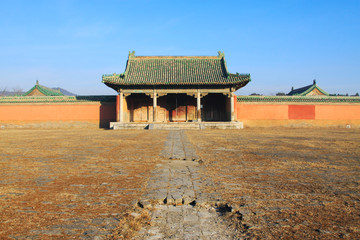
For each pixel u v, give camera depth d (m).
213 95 48.78
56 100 47.09
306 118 46.03
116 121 45.53
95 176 10.38
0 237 5.46
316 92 54.97
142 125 40.91
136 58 47.53
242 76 39.97
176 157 14.35
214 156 14.70
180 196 7.89
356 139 24.39
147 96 48.97
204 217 6.66
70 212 6.82
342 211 6.80
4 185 9.16
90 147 18.45
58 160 13.60
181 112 48.81
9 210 6.94
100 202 7.54
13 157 14.43
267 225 6.00
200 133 31.50
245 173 10.85
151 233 5.78
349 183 9.36
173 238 5.55
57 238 5.45
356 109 46.38
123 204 7.38
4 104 47.12
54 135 29.06
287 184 9.25
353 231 5.67
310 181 9.63
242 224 6.11
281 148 17.97
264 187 8.90
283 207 7.07
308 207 7.07
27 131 37.16
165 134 29.91
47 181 9.67
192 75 43.94
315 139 24.31
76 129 42.50
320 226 5.93
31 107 47.03
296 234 5.56
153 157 14.44
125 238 5.50
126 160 13.61
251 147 18.44
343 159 13.87
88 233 5.68
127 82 41.50
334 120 46.16
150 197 7.86
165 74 44.31
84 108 46.84
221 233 5.78
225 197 7.87
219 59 47.38
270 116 46.03
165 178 10.02
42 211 6.88
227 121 44.38
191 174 10.66
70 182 9.55
